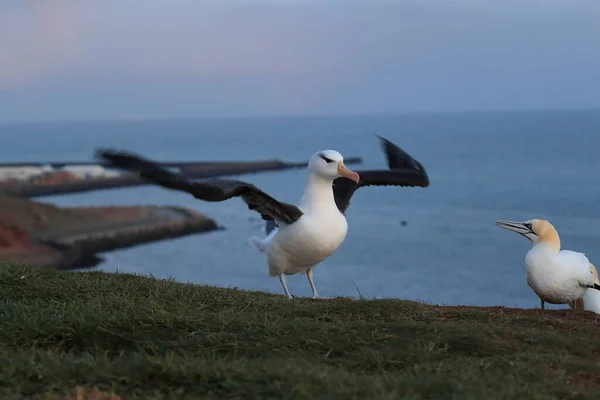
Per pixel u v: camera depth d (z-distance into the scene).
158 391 4.99
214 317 7.26
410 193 113.75
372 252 64.69
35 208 71.25
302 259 9.45
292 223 9.20
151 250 63.69
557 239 9.16
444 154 197.38
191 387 5.19
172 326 6.94
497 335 6.88
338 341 6.59
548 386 5.43
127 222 70.88
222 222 80.94
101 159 6.76
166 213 77.56
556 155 189.50
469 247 67.31
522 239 71.75
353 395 4.79
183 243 67.12
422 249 66.38
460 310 8.23
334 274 54.66
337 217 9.35
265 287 49.16
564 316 8.41
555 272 8.98
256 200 8.80
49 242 60.28
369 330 6.92
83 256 58.91
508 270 56.09
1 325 6.87
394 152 11.52
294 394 4.86
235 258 60.47
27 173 115.94
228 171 133.88
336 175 9.16
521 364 5.92
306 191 9.38
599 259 60.66
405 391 4.98
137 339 6.66
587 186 116.50
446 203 101.62
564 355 6.43
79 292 8.48
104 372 5.32
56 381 5.18
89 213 74.75
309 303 8.57
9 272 8.84
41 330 6.64
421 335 6.80
